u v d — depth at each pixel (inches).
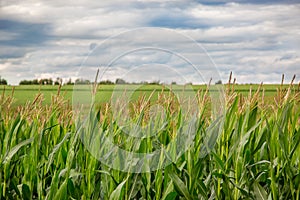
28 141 149.7
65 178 142.4
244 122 146.6
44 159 155.8
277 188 141.8
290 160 140.7
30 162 150.5
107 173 132.3
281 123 144.6
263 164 154.3
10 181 150.3
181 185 128.4
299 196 137.0
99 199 139.0
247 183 136.9
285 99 149.2
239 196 139.9
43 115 183.5
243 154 148.0
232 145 150.0
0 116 173.8
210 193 150.3
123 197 138.6
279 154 142.7
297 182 134.8
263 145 155.9
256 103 152.3
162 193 140.0
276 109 158.9
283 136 137.3
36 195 155.1
